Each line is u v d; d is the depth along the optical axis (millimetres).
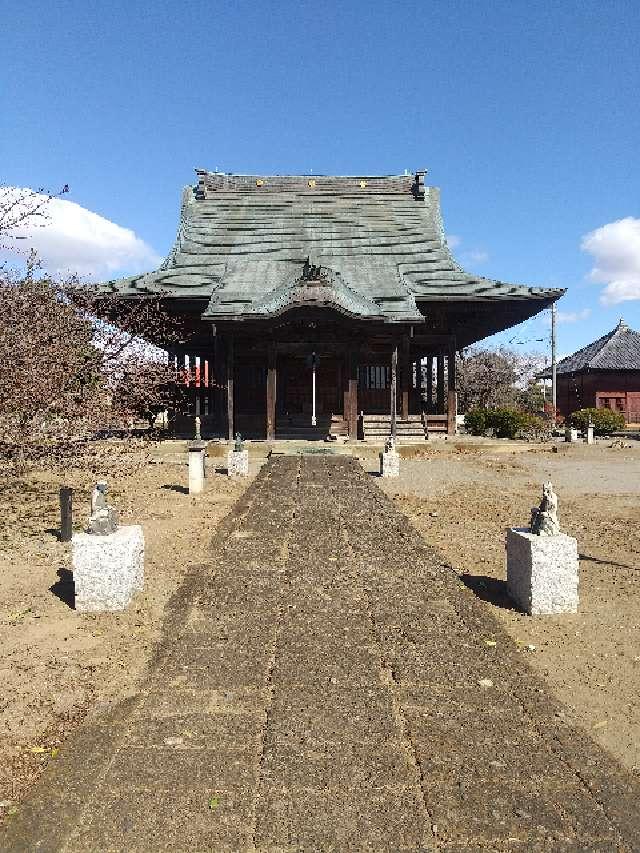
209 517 11086
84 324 10797
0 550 8398
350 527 10297
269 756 3570
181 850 2795
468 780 3365
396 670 4805
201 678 4617
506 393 49938
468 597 6664
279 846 2826
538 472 18906
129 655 5020
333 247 31781
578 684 4574
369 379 32031
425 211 35000
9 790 3223
